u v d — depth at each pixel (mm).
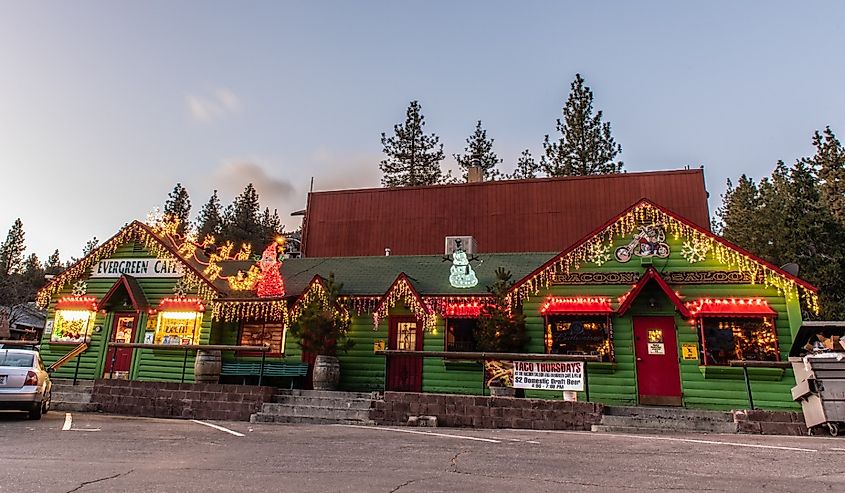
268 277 18812
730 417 11805
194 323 18609
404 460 6730
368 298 17781
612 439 9227
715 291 15148
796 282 14523
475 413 12188
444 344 16969
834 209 36188
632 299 15078
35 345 20016
